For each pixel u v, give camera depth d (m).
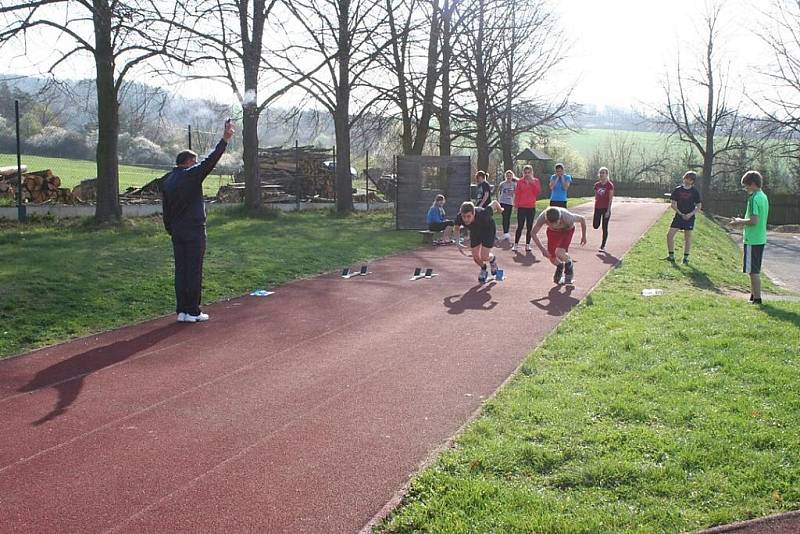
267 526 3.87
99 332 8.51
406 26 25.95
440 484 4.21
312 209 29.92
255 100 23.48
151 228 18.66
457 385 6.31
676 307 9.21
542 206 34.00
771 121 40.19
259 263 13.37
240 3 22.25
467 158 22.02
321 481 4.42
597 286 11.25
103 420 5.55
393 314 9.41
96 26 17.81
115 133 19.08
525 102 33.78
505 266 13.75
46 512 4.05
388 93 27.72
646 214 28.30
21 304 9.23
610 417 5.21
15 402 6.00
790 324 7.98
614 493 4.07
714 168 58.56
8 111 21.11
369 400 5.94
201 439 5.13
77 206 20.75
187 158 9.07
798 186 51.75
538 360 6.90
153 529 3.85
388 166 49.34
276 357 7.35
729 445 4.61
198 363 7.16
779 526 3.65
